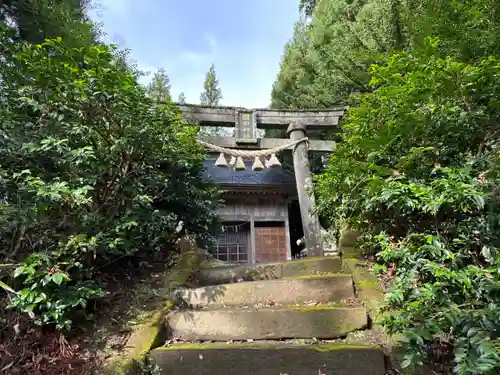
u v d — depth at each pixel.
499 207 1.65
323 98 7.44
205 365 1.81
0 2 3.88
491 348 1.13
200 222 4.24
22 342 1.73
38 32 4.00
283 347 1.81
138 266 3.06
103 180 2.49
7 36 2.29
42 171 2.30
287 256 8.02
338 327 2.00
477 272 1.36
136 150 2.56
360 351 1.72
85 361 1.75
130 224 2.29
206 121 6.50
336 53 6.46
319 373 1.72
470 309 1.36
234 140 6.57
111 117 2.39
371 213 2.53
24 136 2.21
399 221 2.29
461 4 2.61
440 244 1.67
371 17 5.82
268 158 6.58
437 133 2.11
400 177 2.08
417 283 1.72
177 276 2.96
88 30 4.43
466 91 2.06
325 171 3.50
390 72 2.40
